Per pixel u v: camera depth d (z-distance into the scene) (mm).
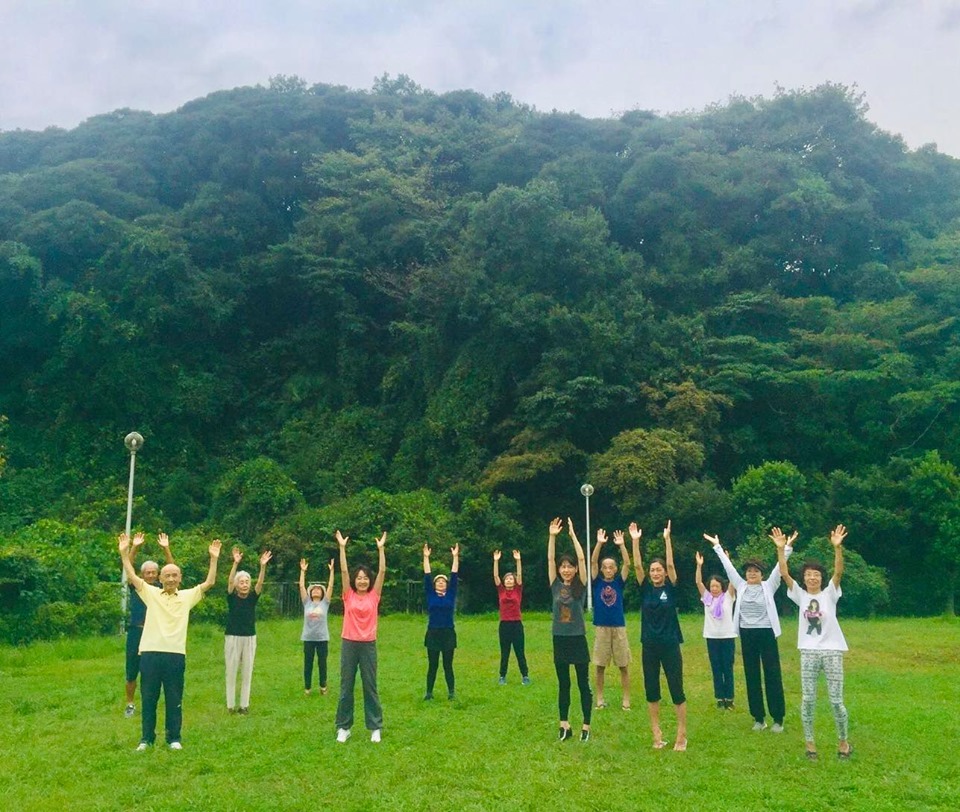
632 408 34344
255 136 50062
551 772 6801
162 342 43156
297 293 46344
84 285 41938
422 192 45688
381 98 53750
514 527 31141
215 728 8469
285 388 44094
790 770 6934
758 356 36000
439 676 12297
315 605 10945
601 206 42844
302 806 6000
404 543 29000
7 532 27984
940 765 7137
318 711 9516
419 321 42875
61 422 40281
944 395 33531
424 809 5934
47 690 11211
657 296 39594
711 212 42188
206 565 24047
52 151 52656
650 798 6172
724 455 35219
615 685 11227
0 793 6348
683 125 45844
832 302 38750
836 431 35500
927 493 30406
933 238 44562
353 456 39312
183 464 40625
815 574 7617
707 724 8695
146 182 49031
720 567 28969
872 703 10117
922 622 24688
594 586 9781
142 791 6355
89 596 18625
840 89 47125
